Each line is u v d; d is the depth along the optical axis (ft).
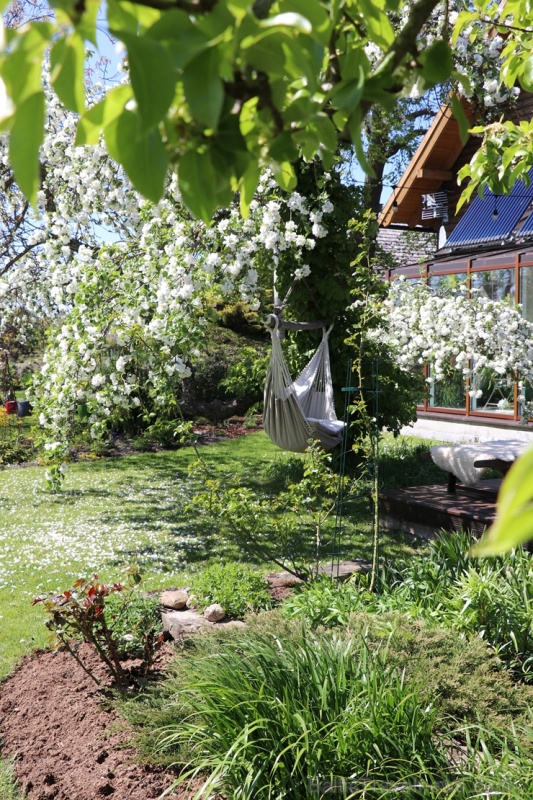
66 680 14.34
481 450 24.58
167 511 29.81
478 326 28.68
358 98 3.03
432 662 11.50
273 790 8.75
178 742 10.53
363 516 27.22
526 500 1.44
